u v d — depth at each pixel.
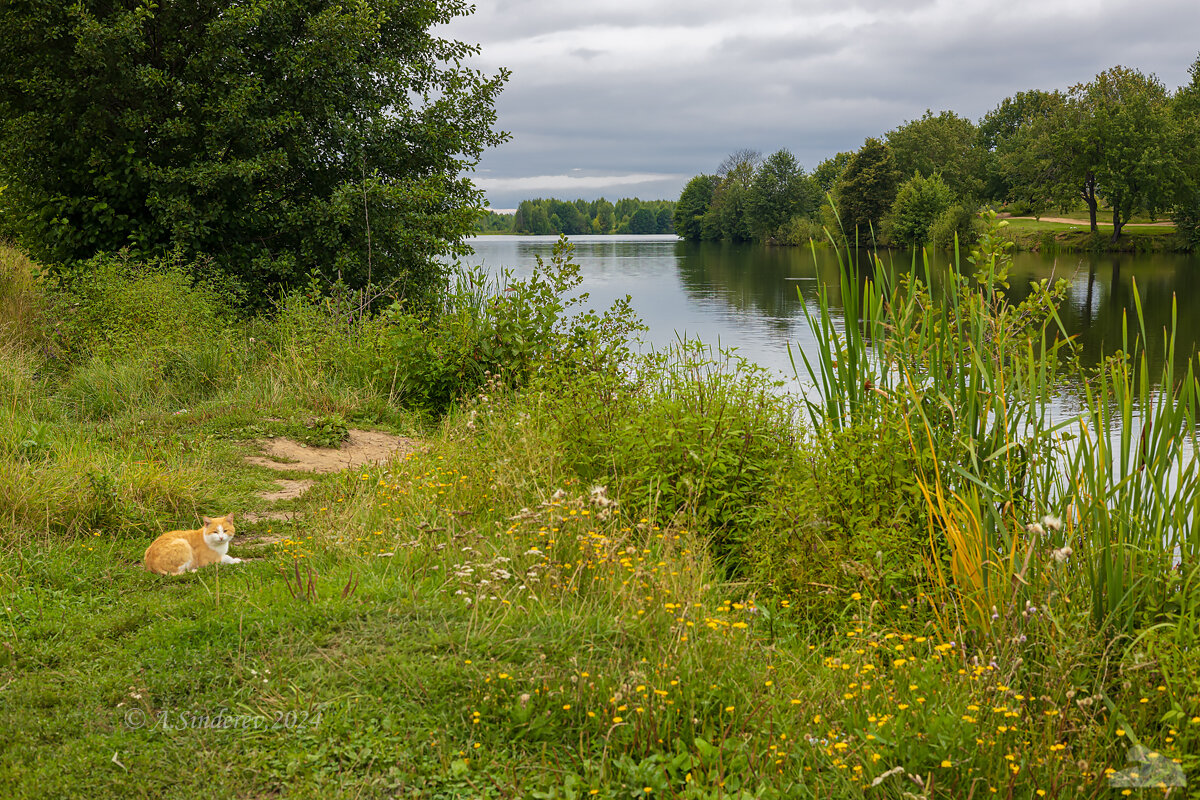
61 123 14.80
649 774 3.43
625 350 10.90
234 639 4.48
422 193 16.59
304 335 12.38
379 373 11.69
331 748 3.63
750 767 3.41
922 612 4.96
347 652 4.30
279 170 15.87
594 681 4.01
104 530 6.42
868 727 3.66
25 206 15.95
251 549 6.23
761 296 42.56
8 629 4.61
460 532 5.83
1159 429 4.76
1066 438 5.38
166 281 12.72
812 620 5.29
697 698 3.90
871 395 6.10
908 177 102.56
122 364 10.69
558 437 7.61
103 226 15.45
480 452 7.80
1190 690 3.70
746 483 6.68
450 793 3.41
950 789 3.37
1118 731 3.71
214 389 11.03
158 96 15.34
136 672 4.20
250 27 15.20
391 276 16.70
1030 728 3.73
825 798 3.36
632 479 6.67
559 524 5.70
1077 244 79.94
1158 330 30.47
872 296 6.20
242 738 3.70
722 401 7.08
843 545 5.35
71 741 3.64
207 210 15.15
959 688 3.93
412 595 4.81
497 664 4.15
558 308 11.74
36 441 7.54
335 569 5.50
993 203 108.88
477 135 18.73
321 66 15.94
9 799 3.27
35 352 11.52
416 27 17.89
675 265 70.50
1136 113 78.94
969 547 4.84
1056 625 3.97
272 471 8.42
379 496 7.09
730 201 126.75
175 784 3.43
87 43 13.80
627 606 4.69
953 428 5.68
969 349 5.72
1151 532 4.72
